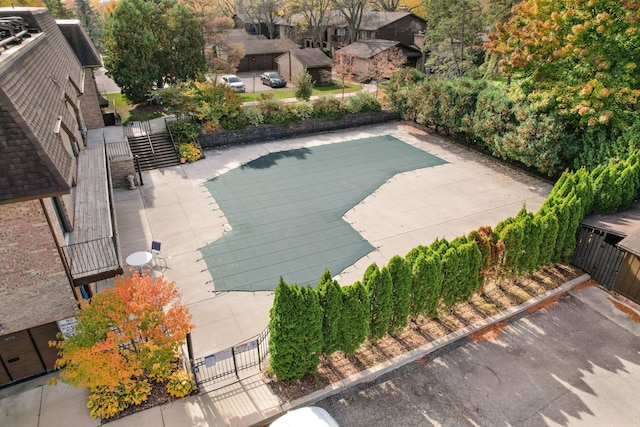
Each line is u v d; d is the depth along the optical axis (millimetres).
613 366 11625
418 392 10773
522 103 22672
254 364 11336
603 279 14812
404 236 17906
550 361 11750
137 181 22141
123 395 10086
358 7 51250
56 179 8727
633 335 12734
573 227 14891
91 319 9453
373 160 26000
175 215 19141
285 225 18594
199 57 31922
